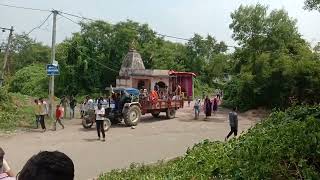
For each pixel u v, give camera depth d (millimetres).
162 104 29641
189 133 23734
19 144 18953
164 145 19500
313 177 6402
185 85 37906
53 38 26266
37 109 23109
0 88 27531
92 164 15086
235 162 7477
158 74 35000
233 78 41688
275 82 36594
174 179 8031
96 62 50500
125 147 18766
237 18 40875
